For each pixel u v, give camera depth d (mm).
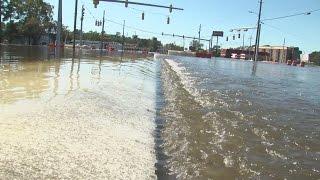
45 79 16531
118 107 12359
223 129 11352
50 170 6578
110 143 8516
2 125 8484
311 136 10891
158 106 14719
